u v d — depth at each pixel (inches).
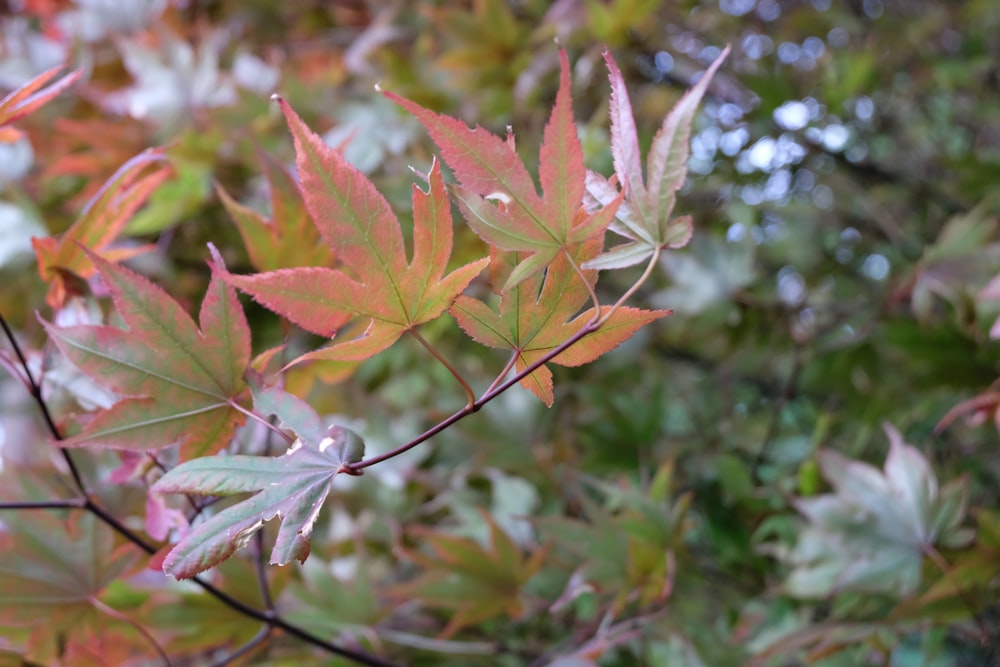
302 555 10.9
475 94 28.6
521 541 21.7
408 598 18.1
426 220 11.2
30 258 20.9
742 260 26.0
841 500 17.5
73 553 14.4
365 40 30.4
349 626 17.4
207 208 26.5
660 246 11.5
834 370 26.5
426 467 24.5
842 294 32.9
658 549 17.0
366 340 11.5
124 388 12.2
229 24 34.0
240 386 12.5
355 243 11.1
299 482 11.2
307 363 15.1
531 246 11.3
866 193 36.1
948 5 39.1
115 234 14.3
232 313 12.3
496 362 29.7
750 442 29.3
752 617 19.7
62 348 12.0
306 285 11.1
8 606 14.1
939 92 38.5
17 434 23.4
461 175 11.1
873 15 38.9
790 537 20.5
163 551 12.5
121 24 29.1
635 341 29.4
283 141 26.0
